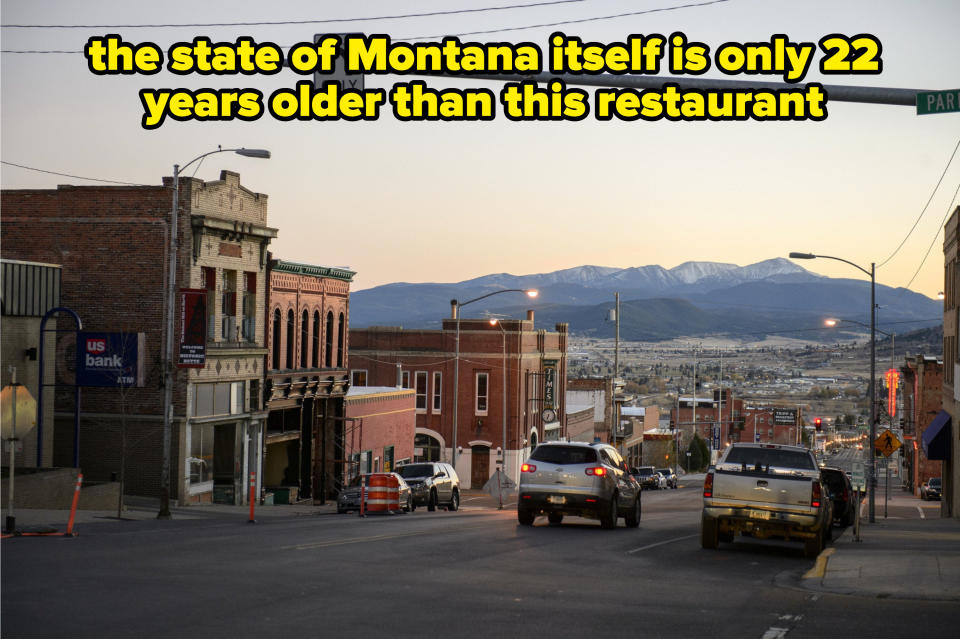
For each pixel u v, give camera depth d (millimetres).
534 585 14102
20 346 33438
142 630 10281
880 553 19750
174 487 37500
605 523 25703
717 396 149125
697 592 14031
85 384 34500
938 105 12992
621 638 10500
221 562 15773
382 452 57344
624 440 105312
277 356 45844
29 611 11109
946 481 51125
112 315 38156
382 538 20844
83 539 19516
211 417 39312
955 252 46531
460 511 41781
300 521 29422
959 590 14250
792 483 19875
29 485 29234
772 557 19875
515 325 73375
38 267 34094
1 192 39156
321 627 10625
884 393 118625
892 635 11008
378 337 75438
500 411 73438
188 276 37750
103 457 37969
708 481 20438
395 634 10359
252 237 42438
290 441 47719
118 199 38219
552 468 25484
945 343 52375
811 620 11891
